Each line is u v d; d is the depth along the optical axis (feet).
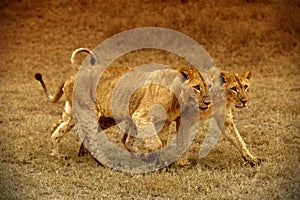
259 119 49.47
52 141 39.88
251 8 82.38
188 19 79.87
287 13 80.79
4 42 76.84
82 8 83.76
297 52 73.31
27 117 49.96
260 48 74.08
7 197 32.58
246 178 35.35
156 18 79.87
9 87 61.41
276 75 65.77
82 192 33.78
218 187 34.32
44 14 83.05
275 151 40.24
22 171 37.19
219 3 83.61
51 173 36.88
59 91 40.83
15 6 84.79
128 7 83.25
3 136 44.37
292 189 33.50
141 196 33.04
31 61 71.67
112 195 33.06
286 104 53.21
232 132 38.42
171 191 33.37
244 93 36.99
